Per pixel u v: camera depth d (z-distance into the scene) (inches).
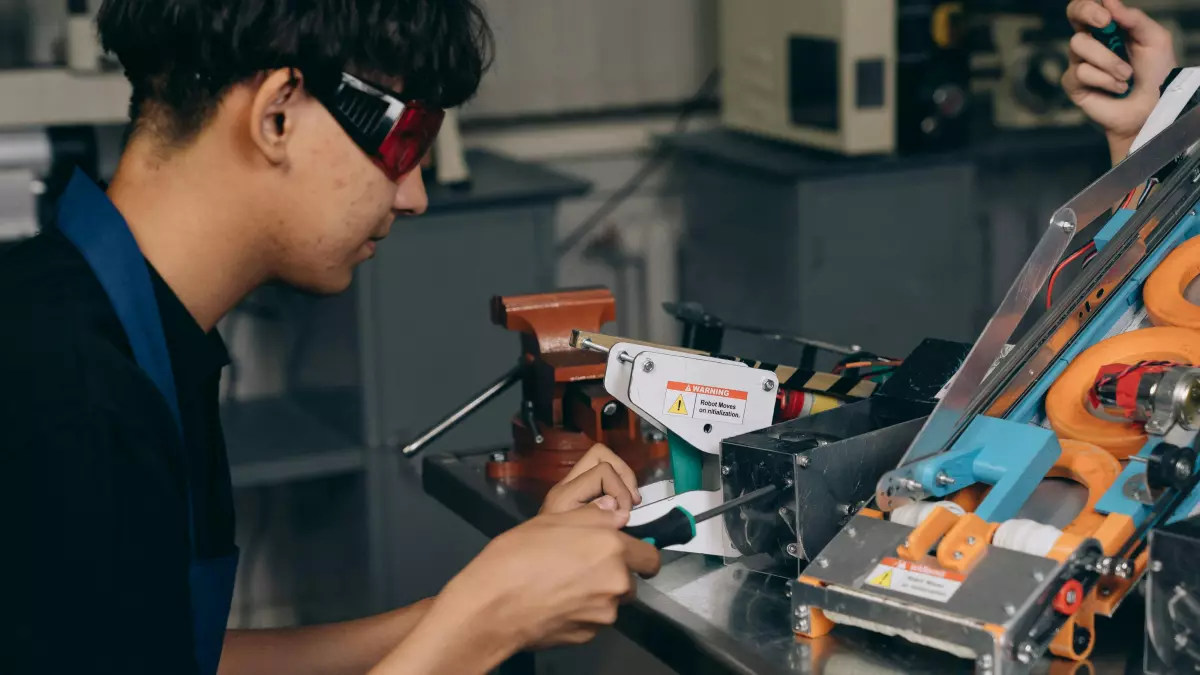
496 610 36.3
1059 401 42.4
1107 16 59.6
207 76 34.2
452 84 37.4
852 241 110.3
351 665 45.9
